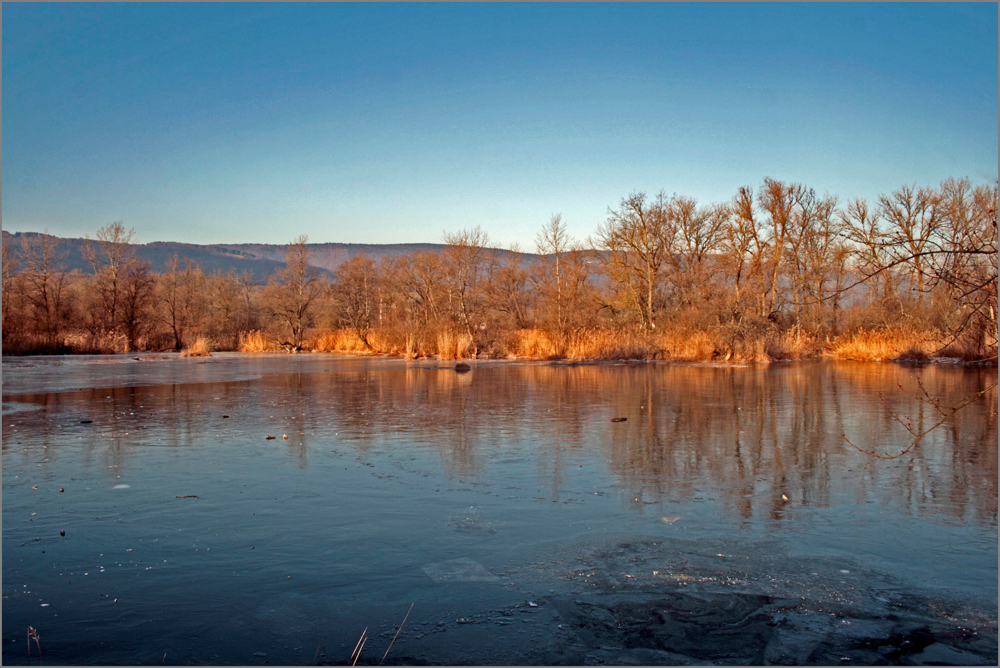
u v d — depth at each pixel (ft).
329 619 14.93
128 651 13.50
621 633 14.37
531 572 17.46
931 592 16.31
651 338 108.47
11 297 147.33
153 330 165.37
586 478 26.66
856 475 27.25
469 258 124.98
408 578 17.07
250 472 27.55
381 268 182.50
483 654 13.51
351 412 45.03
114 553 18.66
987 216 18.99
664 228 132.36
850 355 113.39
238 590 16.34
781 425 39.37
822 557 18.44
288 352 160.76
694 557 18.44
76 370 88.28
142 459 29.96
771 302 129.39
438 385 65.05
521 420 41.29
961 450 32.27
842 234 111.14
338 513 22.12
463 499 23.75
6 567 17.67
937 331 98.94
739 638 14.16
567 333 109.50
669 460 29.86
